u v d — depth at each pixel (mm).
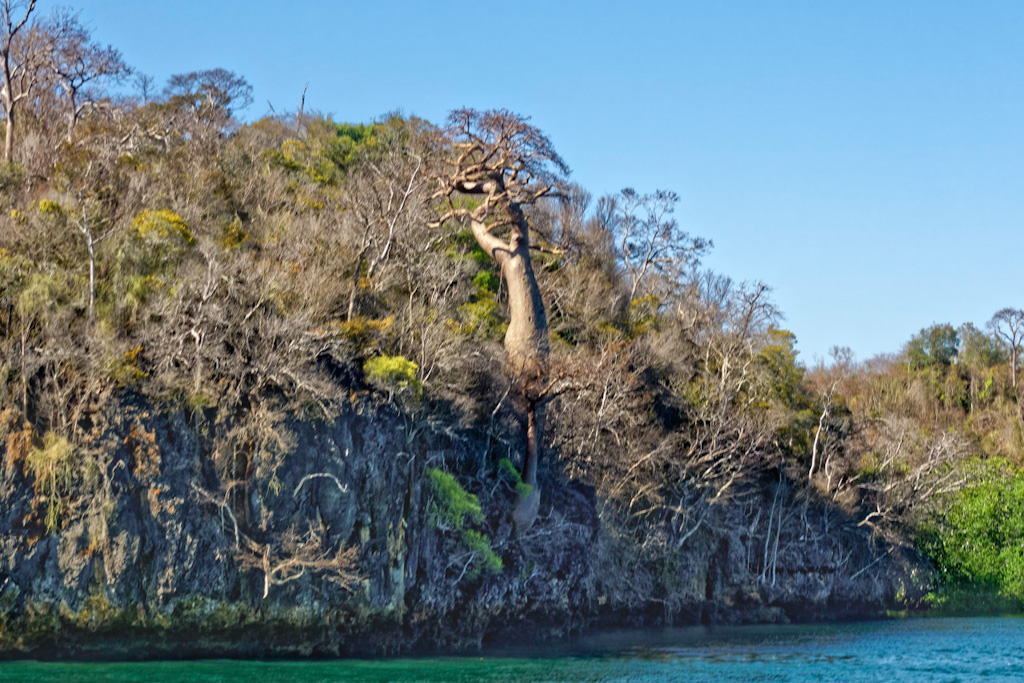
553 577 49781
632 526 59281
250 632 38625
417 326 49781
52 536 36219
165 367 39531
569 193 75812
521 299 51344
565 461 53469
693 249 83688
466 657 42562
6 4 56312
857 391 106062
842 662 44312
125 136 58000
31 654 36062
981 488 80750
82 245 44219
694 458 62219
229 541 38375
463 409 47375
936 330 116375
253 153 63781
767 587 65812
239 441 39375
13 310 40219
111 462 37250
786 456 71125
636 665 41969
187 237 46500
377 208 54594
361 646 40969
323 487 40344
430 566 44000
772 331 80125
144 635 37188
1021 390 103188
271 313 43281
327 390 40938
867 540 73625
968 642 53531
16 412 37250
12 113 54656
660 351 66000
